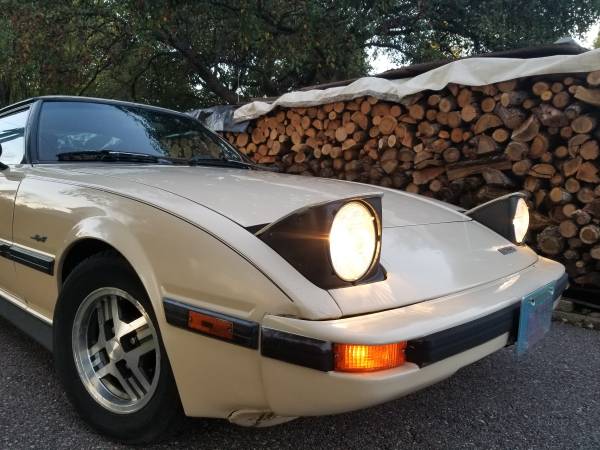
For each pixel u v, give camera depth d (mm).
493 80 4043
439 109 4488
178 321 1504
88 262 1843
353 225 1391
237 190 1878
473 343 1504
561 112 3762
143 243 1622
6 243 2367
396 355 1331
